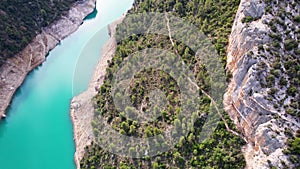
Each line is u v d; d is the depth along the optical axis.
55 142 112.00
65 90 129.75
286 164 73.38
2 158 107.75
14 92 128.50
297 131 77.06
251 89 83.44
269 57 85.44
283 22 88.69
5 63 131.62
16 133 115.31
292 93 80.75
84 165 100.62
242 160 81.50
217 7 109.81
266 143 77.81
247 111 83.88
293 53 85.94
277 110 79.94
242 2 94.56
